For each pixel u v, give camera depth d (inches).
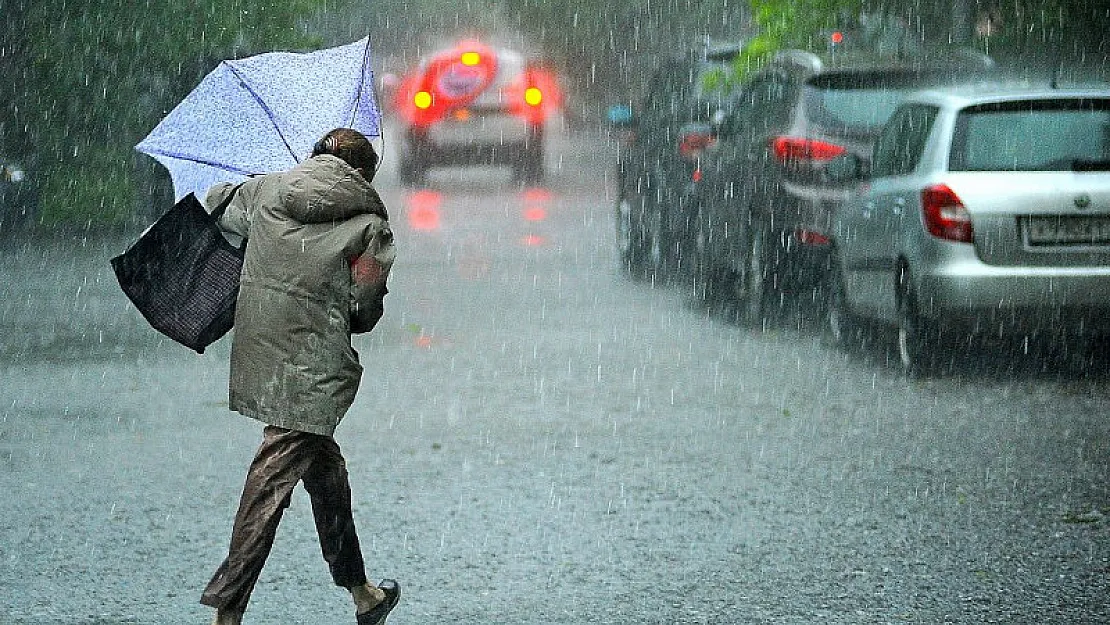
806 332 1429.6
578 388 1165.7
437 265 1968.5
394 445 979.9
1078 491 844.0
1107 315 1125.1
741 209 1497.3
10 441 997.8
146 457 951.6
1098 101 1159.0
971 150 1149.1
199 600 684.1
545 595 682.8
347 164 608.1
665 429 1016.9
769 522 792.3
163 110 2536.9
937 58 1493.6
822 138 1402.6
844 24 1859.0
